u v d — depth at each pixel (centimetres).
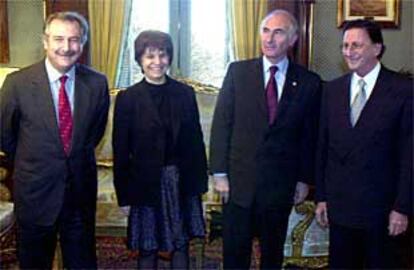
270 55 233
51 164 224
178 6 445
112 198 359
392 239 227
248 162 237
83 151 228
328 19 438
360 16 435
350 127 221
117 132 239
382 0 432
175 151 240
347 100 224
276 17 232
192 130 243
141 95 237
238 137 239
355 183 221
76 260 235
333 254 231
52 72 224
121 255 334
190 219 247
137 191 238
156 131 236
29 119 223
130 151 240
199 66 448
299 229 304
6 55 434
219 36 443
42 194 226
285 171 238
